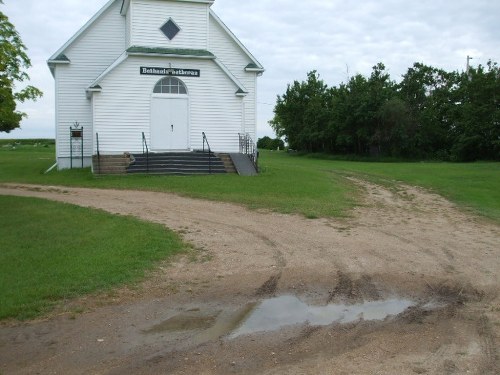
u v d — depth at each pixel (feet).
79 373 16.67
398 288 25.67
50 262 28.40
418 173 87.40
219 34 89.04
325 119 190.60
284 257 30.94
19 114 58.44
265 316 21.81
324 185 64.39
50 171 84.23
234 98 83.51
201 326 20.66
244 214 44.70
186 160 74.49
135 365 17.20
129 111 79.46
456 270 28.81
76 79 87.61
